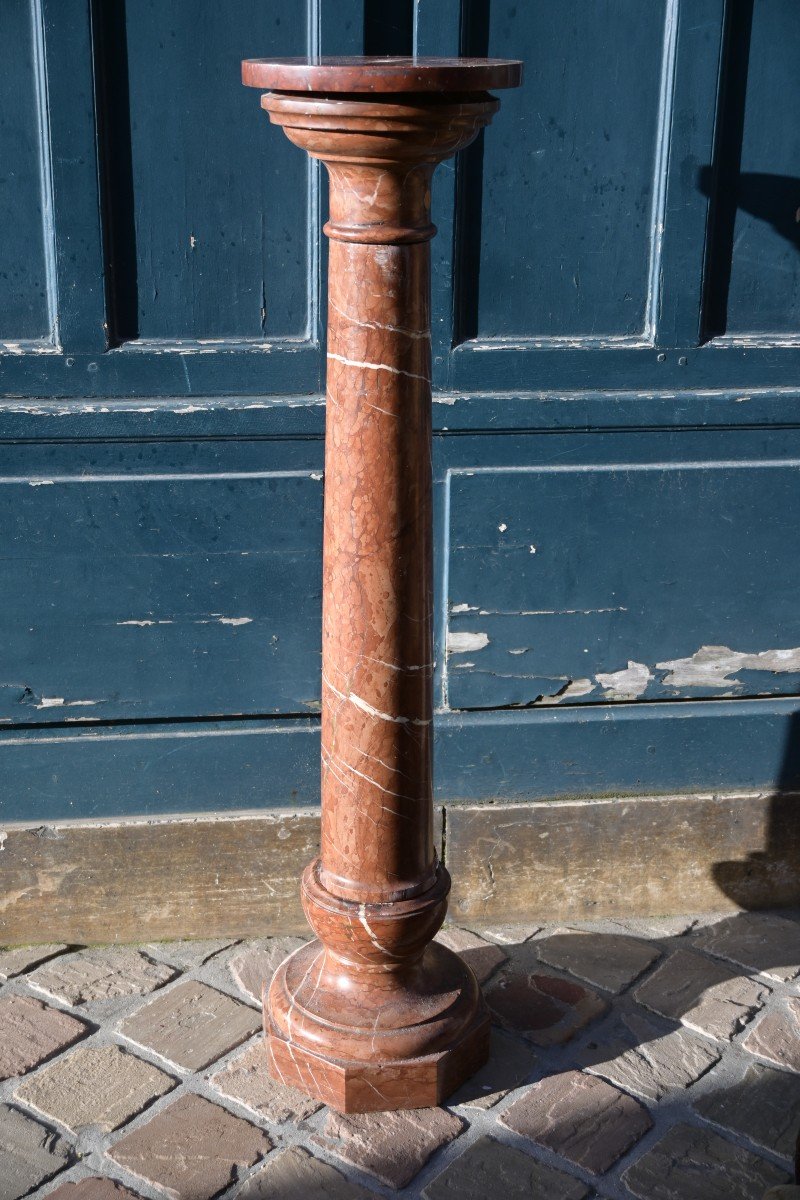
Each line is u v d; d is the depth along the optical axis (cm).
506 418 291
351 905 255
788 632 314
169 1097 266
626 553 303
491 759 315
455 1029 266
